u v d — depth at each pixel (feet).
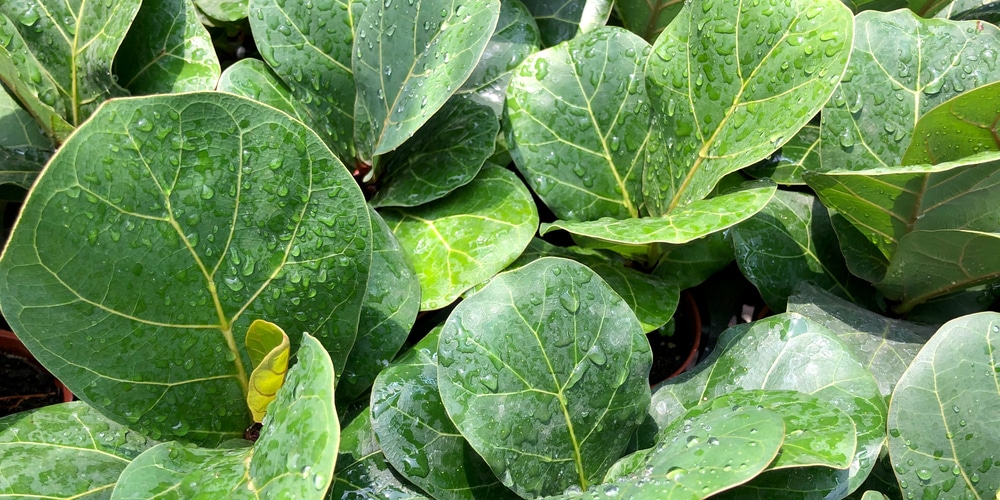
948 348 2.16
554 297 2.10
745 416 1.98
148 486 1.96
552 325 2.09
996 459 2.12
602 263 2.60
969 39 2.54
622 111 2.59
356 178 2.76
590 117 2.59
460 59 2.36
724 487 1.82
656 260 2.69
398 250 2.37
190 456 2.06
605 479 2.10
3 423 2.17
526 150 2.56
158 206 1.94
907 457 2.14
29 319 1.92
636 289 2.52
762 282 2.61
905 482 2.14
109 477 2.13
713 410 2.11
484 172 2.60
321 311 2.14
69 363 1.99
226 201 1.99
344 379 2.25
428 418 2.11
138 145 1.90
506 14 2.81
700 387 2.30
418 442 2.09
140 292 1.98
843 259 2.69
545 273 2.11
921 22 2.56
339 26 2.58
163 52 2.55
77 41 2.46
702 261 2.69
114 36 2.41
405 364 2.16
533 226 2.44
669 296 2.52
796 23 2.27
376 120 2.58
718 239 2.69
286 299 2.11
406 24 2.49
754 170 2.72
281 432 1.90
